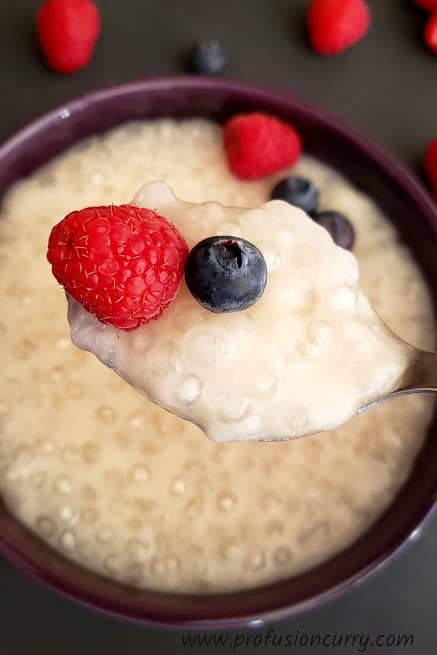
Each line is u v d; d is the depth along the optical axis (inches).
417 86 13.3
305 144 11.6
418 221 11.0
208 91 11.2
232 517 10.3
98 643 11.1
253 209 9.0
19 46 13.0
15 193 11.2
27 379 10.7
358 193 11.5
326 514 10.4
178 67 13.2
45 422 10.5
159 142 11.6
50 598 11.2
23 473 10.4
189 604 9.9
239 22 13.4
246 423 8.5
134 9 13.3
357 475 10.5
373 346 8.9
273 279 8.7
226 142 11.4
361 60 13.4
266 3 13.5
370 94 13.2
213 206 8.9
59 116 11.0
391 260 11.2
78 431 10.5
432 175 12.5
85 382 10.7
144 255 8.1
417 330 11.0
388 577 11.5
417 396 10.7
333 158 11.5
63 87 12.9
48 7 12.4
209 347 8.4
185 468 10.4
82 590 9.7
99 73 13.0
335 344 8.7
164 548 10.2
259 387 8.5
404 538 10.0
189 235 8.7
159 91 11.2
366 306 9.2
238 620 9.7
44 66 12.9
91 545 10.2
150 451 10.4
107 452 10.4
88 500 10.3
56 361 10.7
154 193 8.9
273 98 11.2
